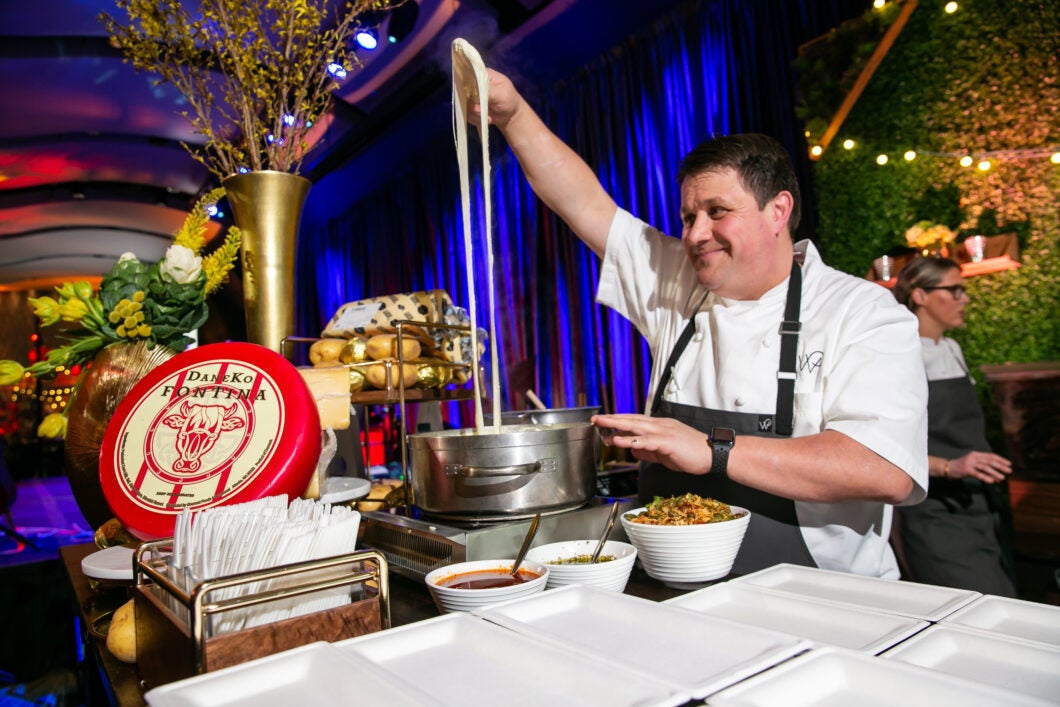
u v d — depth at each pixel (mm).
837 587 857
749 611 785
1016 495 3410
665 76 5328
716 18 4977
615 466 2852
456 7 5527
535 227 6531
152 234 10617
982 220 3766
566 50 5922
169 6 1753
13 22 5613
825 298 1383
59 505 8172
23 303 12766
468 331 2057
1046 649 592
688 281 1654
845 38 4094
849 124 4250
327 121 7348
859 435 1182
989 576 2230
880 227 4129
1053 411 3348
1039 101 3590
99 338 1389
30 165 8188
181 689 576
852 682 569
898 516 2363
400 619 972
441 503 1149
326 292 10352
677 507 1149
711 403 1468
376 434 3834
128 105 6949
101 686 966
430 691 590
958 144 3850
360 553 767
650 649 658
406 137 7660
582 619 756
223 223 9445
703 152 1375
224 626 709
